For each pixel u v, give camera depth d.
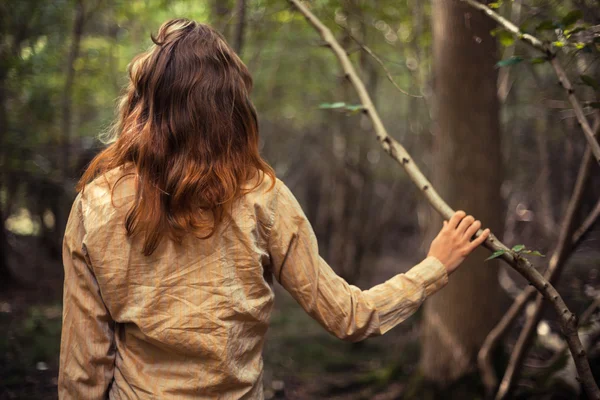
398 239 9.71
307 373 4.13
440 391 3.05
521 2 2.53
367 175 6.90
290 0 1.88
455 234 1.14
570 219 1.75
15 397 2.95
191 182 0.98
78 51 5.92
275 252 1.04
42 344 3.89
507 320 2.41
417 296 1.09
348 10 3.82
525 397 2.65
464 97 2.83
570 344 1.26
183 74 1.03
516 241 4.86
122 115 1.11
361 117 6.45
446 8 2.81
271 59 6.80
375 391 3.73
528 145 5.00
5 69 4.56
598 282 3.28
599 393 1.28
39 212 7.95
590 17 2.07
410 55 4.89
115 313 1.01
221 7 4.01
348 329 1.05
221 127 1.03
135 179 1.02
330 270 1.08
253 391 1.04
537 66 3.88
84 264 1.04
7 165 5.32
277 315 5.89
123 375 1.02
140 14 5.75
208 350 0.98
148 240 0.98
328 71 7.00
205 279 1.00
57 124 6.29
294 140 10.20
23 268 7.54
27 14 4.65
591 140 1.39
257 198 1.02
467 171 2.85
